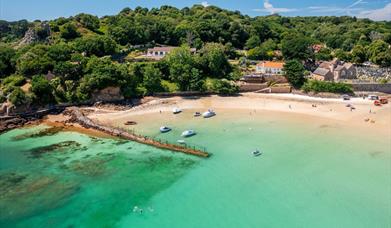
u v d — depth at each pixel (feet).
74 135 269.64
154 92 365.61
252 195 177.58
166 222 156.66
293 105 340.59
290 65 395.75
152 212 164.76
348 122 288.30
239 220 156.66
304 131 268.00
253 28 600.39
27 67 344.08
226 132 266.98
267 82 399.44
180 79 369.09
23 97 302.86
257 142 246.68
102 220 159.63
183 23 577.84
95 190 186.29
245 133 264.52
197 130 272.10
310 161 215.31
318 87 376.27
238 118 301.63
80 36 487.61
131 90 354.95
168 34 533.55
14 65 362.33
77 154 233.55
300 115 308.81
